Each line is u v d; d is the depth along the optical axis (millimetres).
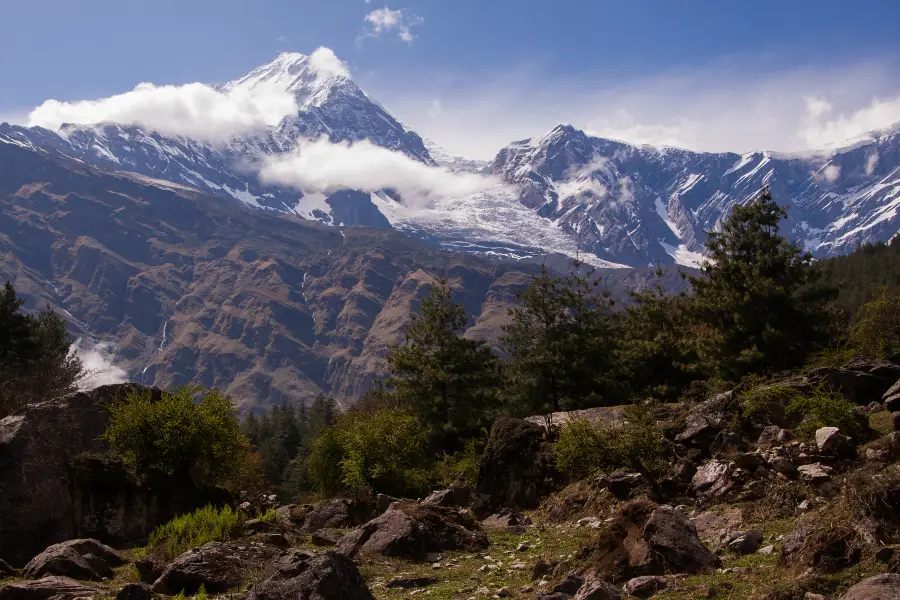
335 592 8797
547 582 10375
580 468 16422
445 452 37719
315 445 28000
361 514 18156
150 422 17797
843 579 7902
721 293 34812
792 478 12727
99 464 17125
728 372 32156
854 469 12312
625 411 18078
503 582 10938
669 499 14227
